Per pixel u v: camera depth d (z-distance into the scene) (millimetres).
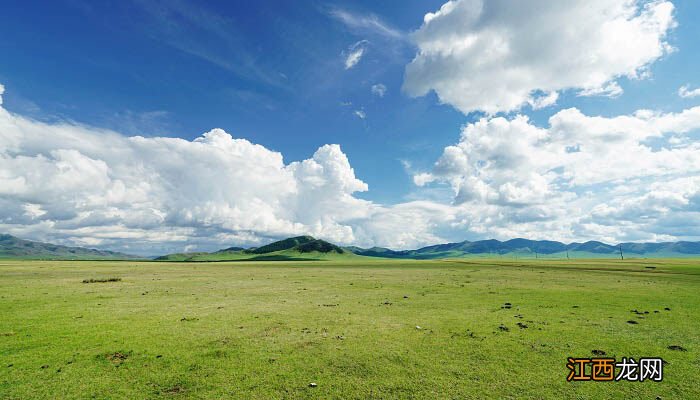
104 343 21969
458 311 32281
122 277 76375
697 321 27547
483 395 14883
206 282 64000
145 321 28000
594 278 68938
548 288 50594
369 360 18922
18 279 67812
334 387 15641
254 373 17203
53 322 27578
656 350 20391
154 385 15914
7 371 17500
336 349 20750
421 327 25859
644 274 79125
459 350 20531
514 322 27531
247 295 44281
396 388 15531
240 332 24594
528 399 14539
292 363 18516
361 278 74000
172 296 43188
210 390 15398
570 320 28141
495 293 45219
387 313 31406
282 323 27328
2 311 32250
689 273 80875
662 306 34469
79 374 17125
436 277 75625
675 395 14938
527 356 19500
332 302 38125
